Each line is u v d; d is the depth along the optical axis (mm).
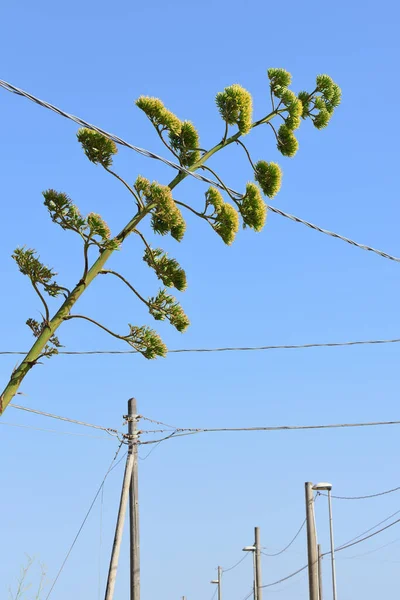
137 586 23312
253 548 49344
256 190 12070
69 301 10281
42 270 10258
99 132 10992
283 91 13055
